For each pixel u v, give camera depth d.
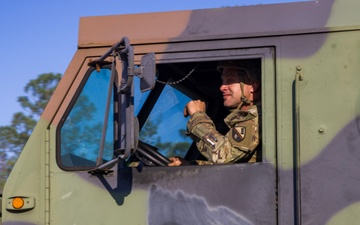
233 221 7.21
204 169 7.32
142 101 8.66
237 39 7.43
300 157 7.17
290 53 7.33
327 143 7.15
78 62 7.70
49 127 7.62
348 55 7.24
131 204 7.40
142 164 7.55
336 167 7.11
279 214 7.12
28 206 7.50
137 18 7.69
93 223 7.43
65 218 7.47
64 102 7.65
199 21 7.55
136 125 6.99
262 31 7.40
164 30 7.61
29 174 7.57
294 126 7.22
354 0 7.35
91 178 7.49
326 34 7.30
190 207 7.30
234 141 7.59
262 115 7.33
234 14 7.50
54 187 7.52
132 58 6.91
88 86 7.67
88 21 7.77
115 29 7.71
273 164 7.23
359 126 7.12
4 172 12.89
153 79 6.88
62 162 7.56
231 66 7.83
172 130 8.92
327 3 7.37
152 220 7.35
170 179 7.37
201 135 7.80
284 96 7.29
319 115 7.20
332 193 7.07
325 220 7.05
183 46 7.53
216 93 9.12
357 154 7.09
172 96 8.88
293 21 7.38
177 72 8.53
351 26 7.27
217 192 7.28
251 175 7.24
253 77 7.78
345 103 7.18
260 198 7.20
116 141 7.36
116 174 7.47
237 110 7.74
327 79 7.24
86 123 7.62
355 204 7.03
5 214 7.55
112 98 7.59
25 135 13.16
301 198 7.11
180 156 9.02
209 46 7.48
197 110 8.08
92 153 7.56
